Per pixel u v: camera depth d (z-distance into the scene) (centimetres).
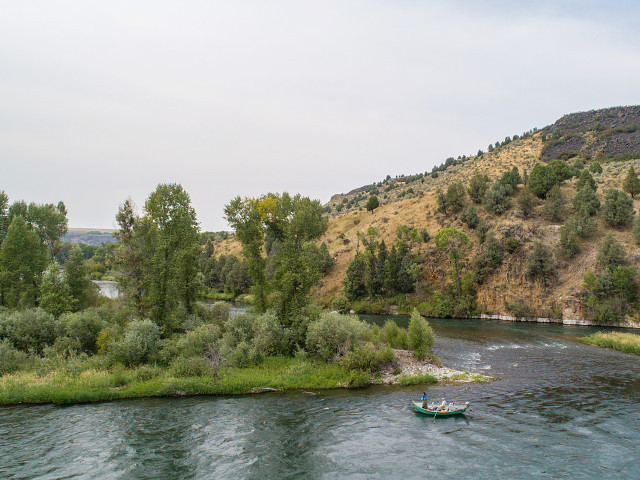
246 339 4453
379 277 9475
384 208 13550
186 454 2266
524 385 3569
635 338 5347
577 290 7544
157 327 4244
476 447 2347
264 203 5012
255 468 2116
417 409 2950
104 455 2233
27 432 2527
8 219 6769
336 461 2194
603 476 2008
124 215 4925
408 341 4603
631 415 2825
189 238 5150
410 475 2034
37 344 4125
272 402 3159
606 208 8544
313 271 4916
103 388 3275
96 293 7006
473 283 8794
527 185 10356
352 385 3559
